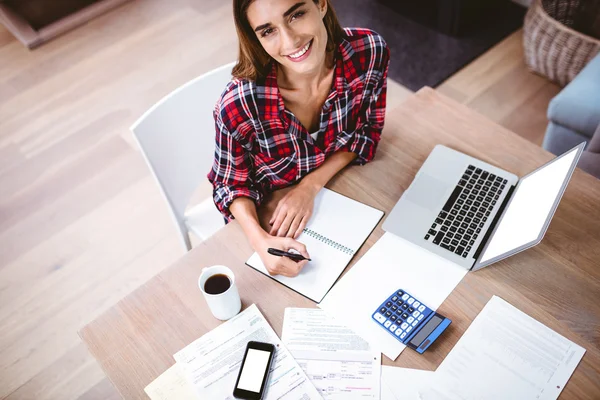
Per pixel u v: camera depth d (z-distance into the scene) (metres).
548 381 1.00
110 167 2.52
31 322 2.03
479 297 1.12
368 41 1.28
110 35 3.19
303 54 1.14
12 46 3.18
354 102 1.35
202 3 3.34
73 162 2.56
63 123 2.73
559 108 1.99
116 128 2.69
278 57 1.14
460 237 1.21
